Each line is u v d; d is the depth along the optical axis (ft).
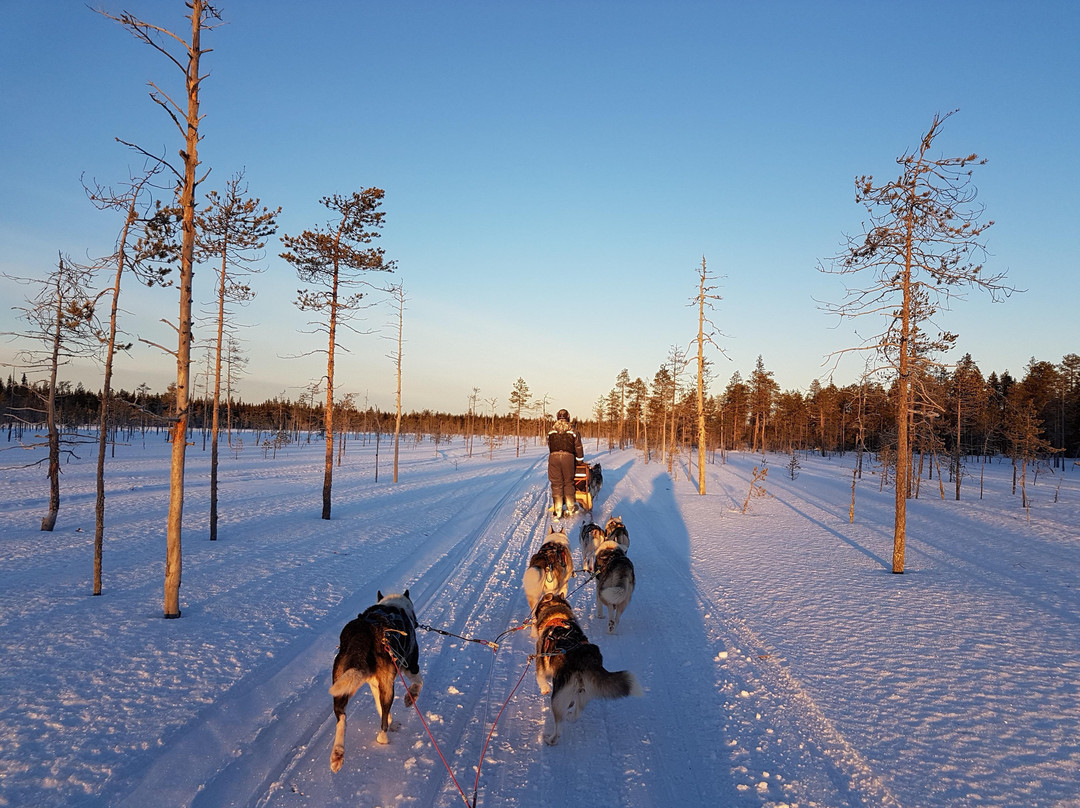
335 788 14.99
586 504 63.62
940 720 19.07
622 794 15.23
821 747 17.53
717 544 49.98
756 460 193.98
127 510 62.59
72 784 14.37
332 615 28.94
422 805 14.44
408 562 40.83
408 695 18.81
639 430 261.03
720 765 16.66
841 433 234.58
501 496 80.84
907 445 41.45
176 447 27.61
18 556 40.40
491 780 15.71
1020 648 25.67
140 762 15.53
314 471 117.39
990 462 200.34
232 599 30.60
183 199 28.30
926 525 63.31
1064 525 64.18
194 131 28.30
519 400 270.26
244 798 14.42
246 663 22.38
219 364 54.13
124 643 23.71
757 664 23.90
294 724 18.29
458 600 32.07
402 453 187.62
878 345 41.96
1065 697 20.72
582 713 19.88
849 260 42.39
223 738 17.11
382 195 60.44
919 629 28.25
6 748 15.70
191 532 50.52
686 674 23.04
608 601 27.40
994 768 16.21
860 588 36.04
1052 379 203.82
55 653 22.36
